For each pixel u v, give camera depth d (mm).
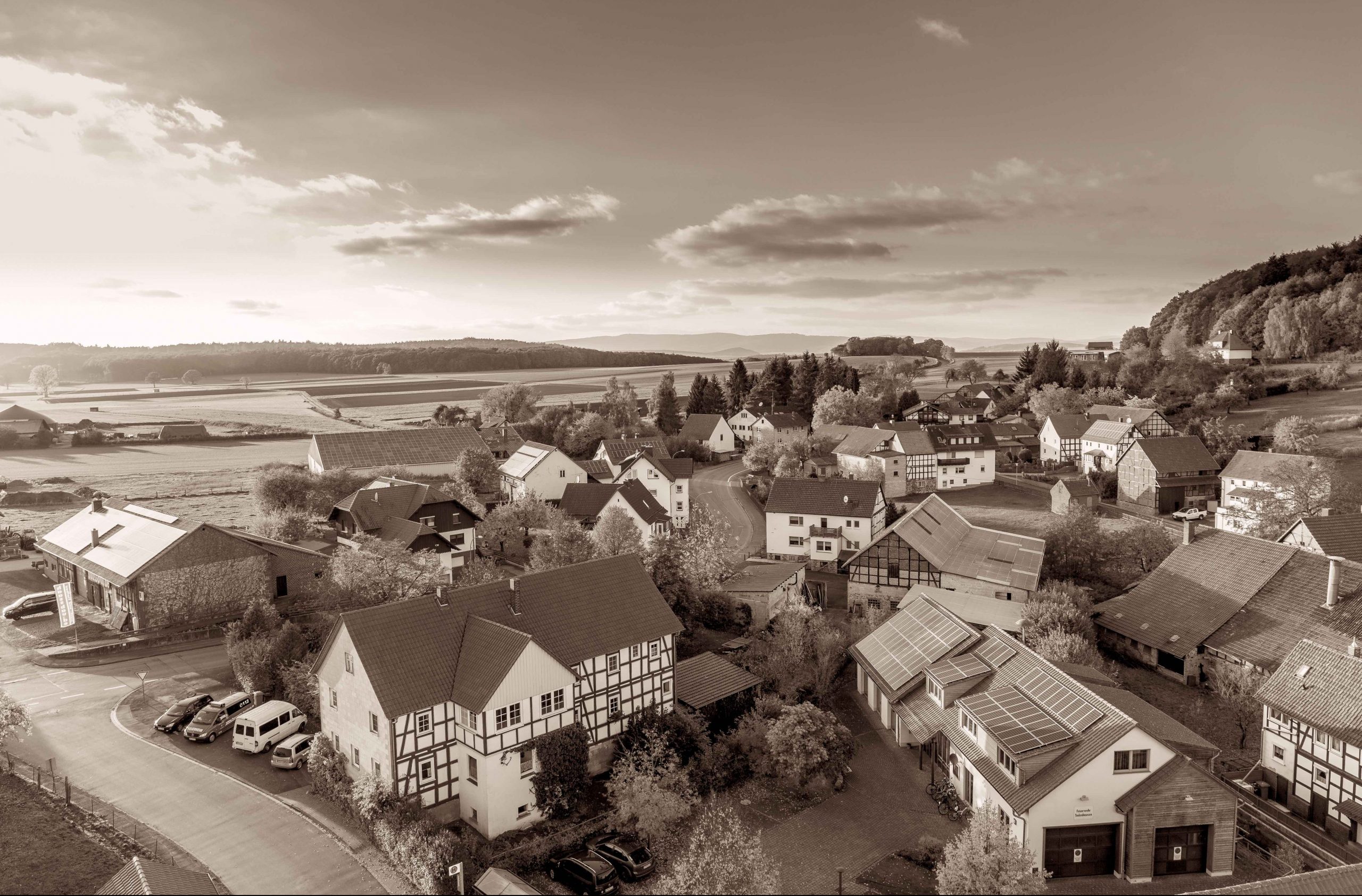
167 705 52938
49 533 81000
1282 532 80562
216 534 67312
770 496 100312
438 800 43500
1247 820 43781
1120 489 120562
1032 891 34406
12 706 44844
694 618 72125
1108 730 39969
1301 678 46438
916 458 130500
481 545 93688
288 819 40312
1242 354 199875
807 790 47969
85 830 38469
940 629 58844
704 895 33594
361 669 43219
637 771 46406
